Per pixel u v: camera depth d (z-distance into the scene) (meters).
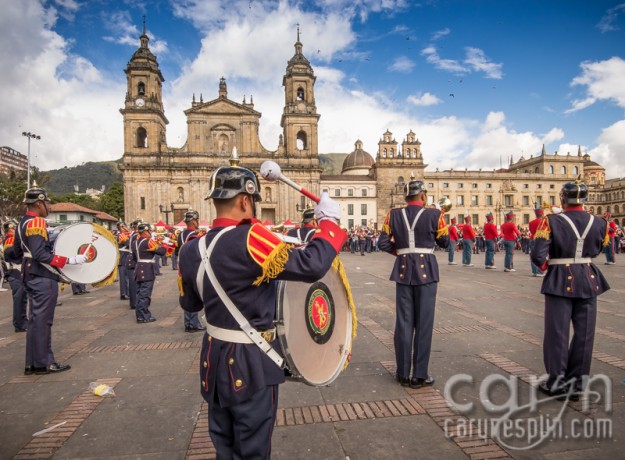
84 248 5.58
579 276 3.92
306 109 58.41
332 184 63.62
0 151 128.25
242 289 1.97
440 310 7.93
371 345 5.76
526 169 82.31
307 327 2.33
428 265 4.27
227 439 2.12
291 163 57.41
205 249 2.02
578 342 3.98
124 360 5.33
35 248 4.64
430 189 69.38
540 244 4.02
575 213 4.05
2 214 53.12
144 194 53.97
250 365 1.98
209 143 55.78
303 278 1.97
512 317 7.30
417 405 3.84
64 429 3.49
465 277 13.44
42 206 5.02
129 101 54.00
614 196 84.50
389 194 64.56
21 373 4.91
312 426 3.47
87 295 11.66
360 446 3.14
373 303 8.95
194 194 54.44
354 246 35.84
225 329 2.03
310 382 2.26
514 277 13.42
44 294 4.86
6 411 3.87
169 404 3.96
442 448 3.11
